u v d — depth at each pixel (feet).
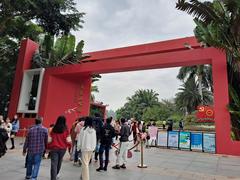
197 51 41.75
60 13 69.26
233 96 39.91
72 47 62.59
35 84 58.65
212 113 50.93
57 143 17.37
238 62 40.24
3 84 70.03
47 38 64.34
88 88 65.57
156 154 36.91
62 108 57.16
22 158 27.66
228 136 36.50
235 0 37.52
